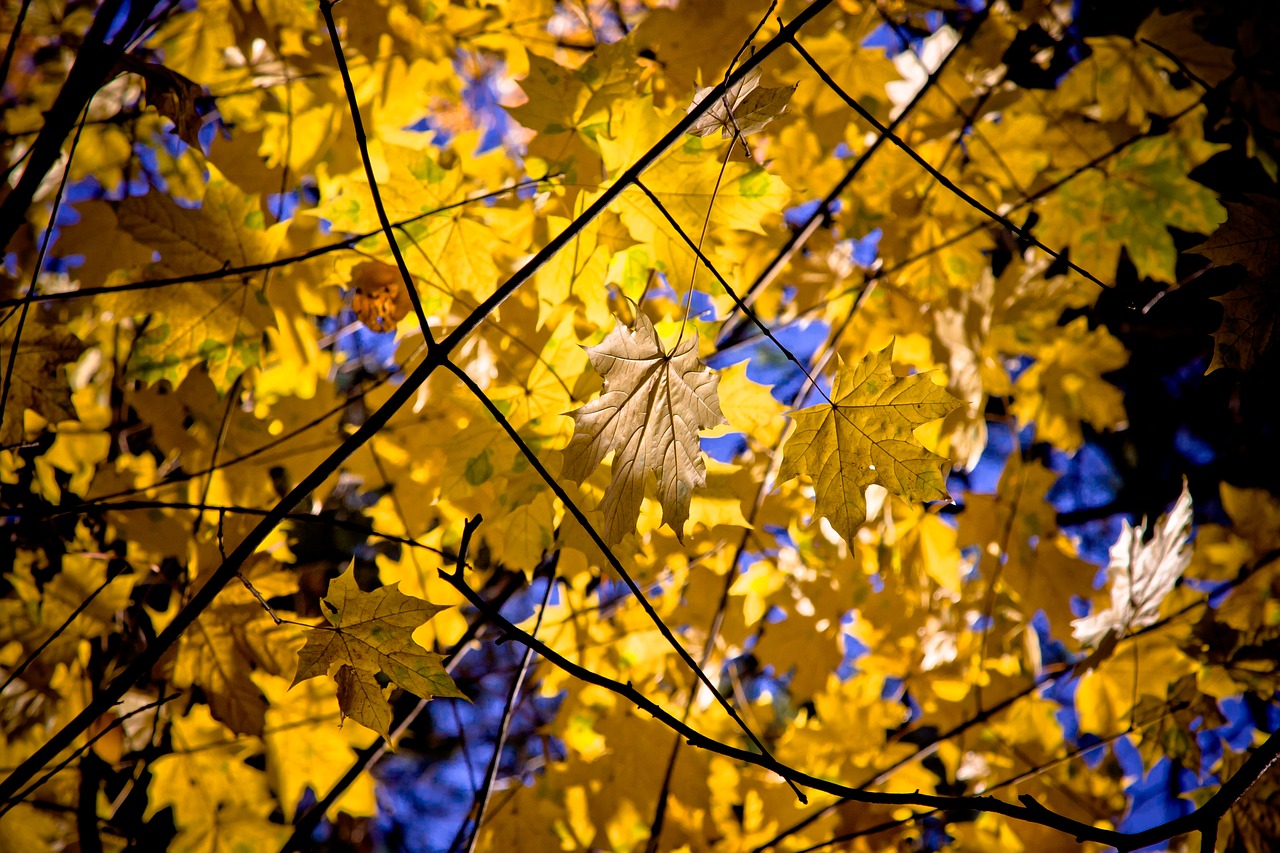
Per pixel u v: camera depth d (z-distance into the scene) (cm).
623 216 95
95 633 106
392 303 98
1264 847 104
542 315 97
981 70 114
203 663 101
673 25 102
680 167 93
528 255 100
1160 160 116
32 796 105
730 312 101
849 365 81
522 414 96
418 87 107
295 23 103
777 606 120
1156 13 114
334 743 109
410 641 80
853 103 79
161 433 106
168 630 77
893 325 117
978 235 113
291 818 110
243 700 101
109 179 114
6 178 103
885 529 118
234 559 77
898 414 80
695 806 115
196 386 106
